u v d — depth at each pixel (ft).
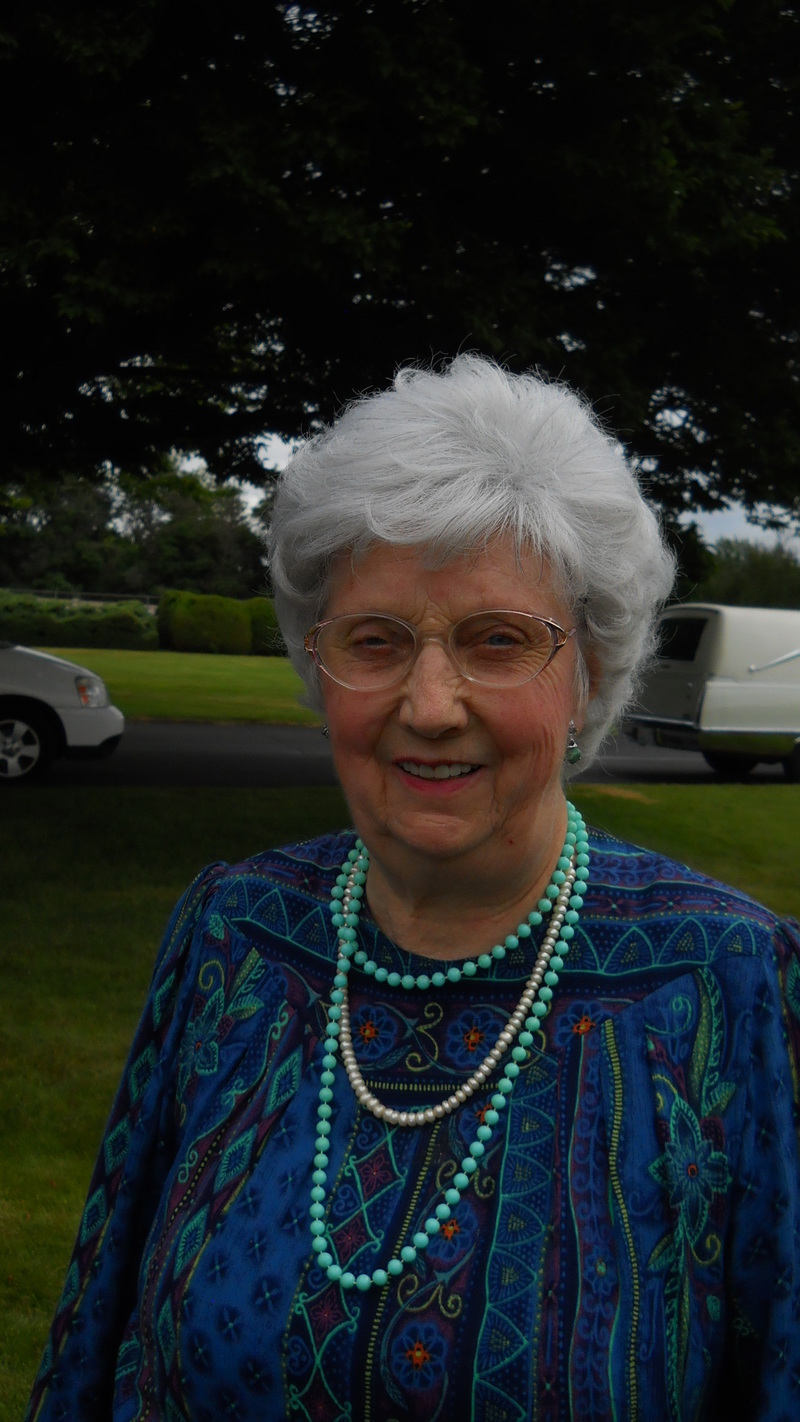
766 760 48.11
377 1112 3.86
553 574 3.82
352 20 19.60
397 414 3.89
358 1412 3.53
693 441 26.32
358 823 4.08
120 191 19.27
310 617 4.21
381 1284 3.60
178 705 62.54
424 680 3.79
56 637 127.75
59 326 23.43
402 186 21.13
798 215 22.80
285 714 60.85
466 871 3.95
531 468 3.76
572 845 4.15
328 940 4.24
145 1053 4.54
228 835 26.73
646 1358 3.49
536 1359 3.45
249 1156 3.95
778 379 24.53
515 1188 3.66
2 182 19.12
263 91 20.10
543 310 21.54
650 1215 3.62
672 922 3.93
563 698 3.93
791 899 24.80
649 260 22.50
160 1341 3.89
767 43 22.66
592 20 19.47
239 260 19.39
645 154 19.75
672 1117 3.69
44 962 17.78
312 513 3.87
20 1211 11.19
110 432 30.22
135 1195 4.42
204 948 4.47
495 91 20.84
